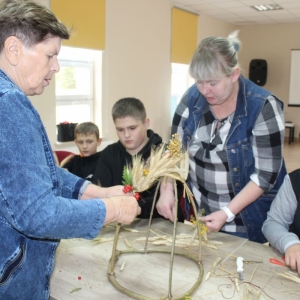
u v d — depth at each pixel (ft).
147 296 3.31
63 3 13.34
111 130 16.80
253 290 3.38
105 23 15.56
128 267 3.85
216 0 19.89
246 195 4.71
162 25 19.30
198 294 3.34
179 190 5.42
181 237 4.59
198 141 5.27
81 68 15.49
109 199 2.98
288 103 28.07
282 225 4.48
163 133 20.56
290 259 3.77
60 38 2.80
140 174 3.58
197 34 22.89
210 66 4.25
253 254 4.19
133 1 17.01
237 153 4.97
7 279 2.67
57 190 2.93
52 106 13.73
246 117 4.82
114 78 16.58
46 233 2.48
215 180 5.21
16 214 2.39
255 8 22.07
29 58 2.65
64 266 3.86
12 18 2.54
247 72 29.25
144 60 18.28
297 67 27.17
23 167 2.39
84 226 2.69
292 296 3.31
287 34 27.48
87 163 9.20
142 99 18.56
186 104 5.50
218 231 4.97
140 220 5.29
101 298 3.29
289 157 22.65
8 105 2.42
